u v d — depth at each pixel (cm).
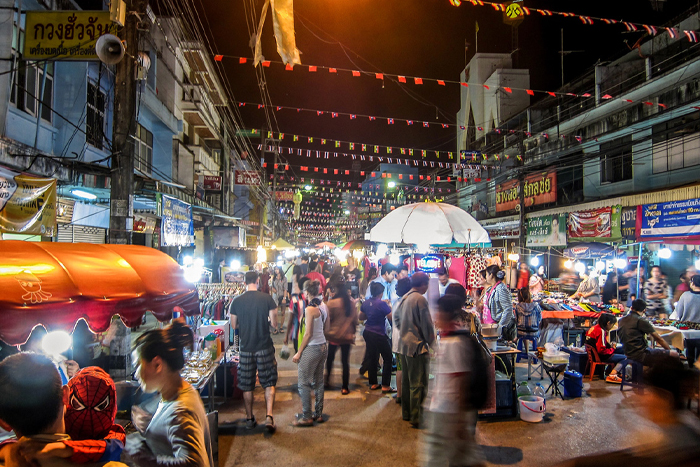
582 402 666
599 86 1919
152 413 248
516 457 476
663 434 197
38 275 341
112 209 637
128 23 650
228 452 492
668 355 213
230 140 3094
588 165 1920
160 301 438
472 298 1133
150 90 1548
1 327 300
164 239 861
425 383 566
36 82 911
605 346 771
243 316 569
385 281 957
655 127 1587
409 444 512
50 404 201
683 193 1323
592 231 1675
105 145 1146
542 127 2314
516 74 3069
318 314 588
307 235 7444
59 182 853
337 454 487
